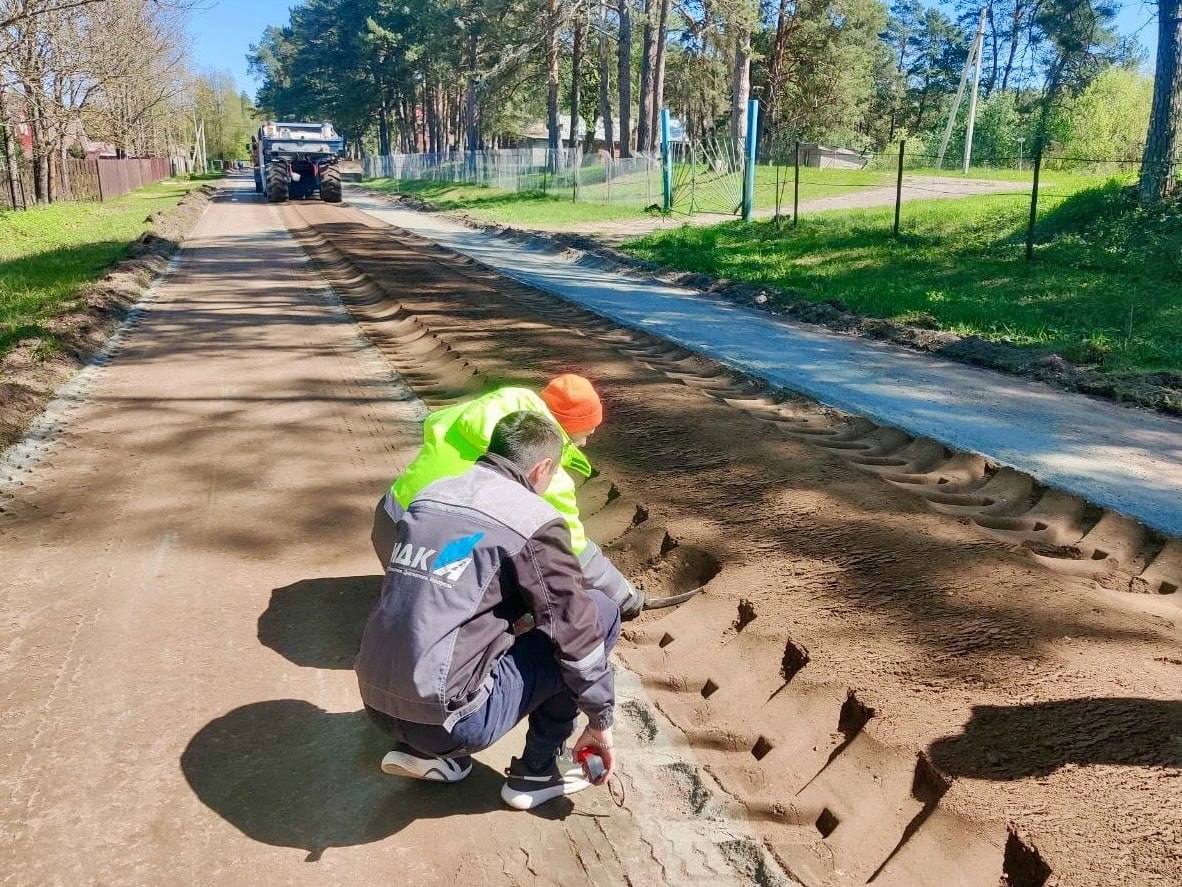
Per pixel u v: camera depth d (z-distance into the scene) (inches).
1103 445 261.4
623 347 395.5
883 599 149.9
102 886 100.0
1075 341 384.8
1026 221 658.2
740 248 730.2
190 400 293.0
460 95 2655.0
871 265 612.7
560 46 1768.0
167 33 1721.2
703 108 2080.5
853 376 346.9
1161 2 589.0
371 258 687.7
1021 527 201.0
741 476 210.2
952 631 138.8
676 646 148.9
